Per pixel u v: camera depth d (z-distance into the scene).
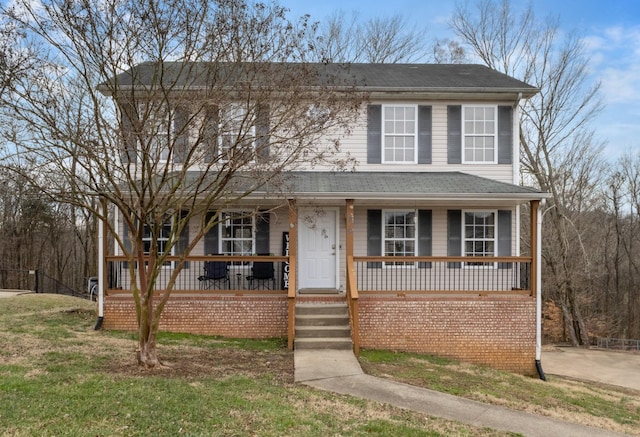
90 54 8.03
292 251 10.87
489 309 11.19
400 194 10.95
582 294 24.03
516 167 13.20
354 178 12.35
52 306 14.98
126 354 8.64
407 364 9.80
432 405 6.89
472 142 13.31
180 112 8.71
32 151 8.80
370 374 8.50
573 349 18.88
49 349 8.64
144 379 6.92
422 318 11.15
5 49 7.31
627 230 28.05
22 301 14.96
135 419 5.39
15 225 28.03
